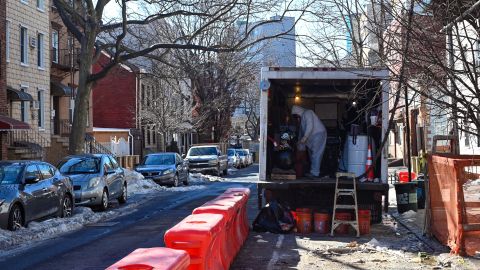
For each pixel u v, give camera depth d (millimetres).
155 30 38906
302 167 13914
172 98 45750
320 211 12742
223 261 8102
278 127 14242
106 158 19547
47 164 15500
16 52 29156
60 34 36000
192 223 6820
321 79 12836
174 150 45531
